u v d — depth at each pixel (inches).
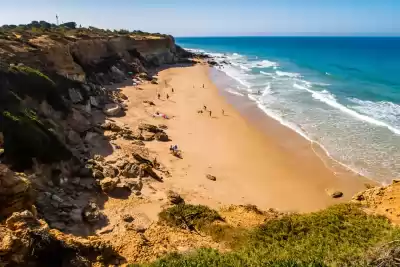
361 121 1700.3
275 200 1037.8
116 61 2810.0
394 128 1582.2
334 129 1595.7
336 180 1138.0
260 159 1310.3
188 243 761.6
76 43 2390.5
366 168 1205.7
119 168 1103.6
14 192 701.9
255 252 684.7
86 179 1018.1
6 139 934.4
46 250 596.7
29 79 1288.1
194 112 1892.2
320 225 790.5
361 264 589.3
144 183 1059.3
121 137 1396.4
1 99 1057.5
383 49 6811.0
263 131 1603.1
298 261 612.1
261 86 2664.9
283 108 1973.4
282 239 751.1
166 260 645.9
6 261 545.6
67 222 804.0
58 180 964.0
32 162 938.7
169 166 1213.7
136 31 4458.7
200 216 879.7
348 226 770.2
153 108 1914.4
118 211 896.9
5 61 1360.7
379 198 908.6
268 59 4958.2
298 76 3193.9
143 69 3083.2
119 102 1934.1
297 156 1326.3
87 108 1632.6
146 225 844.6
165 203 960.9
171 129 1603.1
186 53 4559.5
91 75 2361.0
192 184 1100.5
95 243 679.7
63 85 1617.9
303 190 1091.3
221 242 772.6
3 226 605.6
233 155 1342.3
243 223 863.7
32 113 1119.0
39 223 649.6
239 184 1125.1
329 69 3673.7
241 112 1911.9
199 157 1311.5
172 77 2984.7
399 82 2765.7
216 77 3097.9
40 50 1689.2
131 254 699.4
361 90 2464.3
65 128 1282.0
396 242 630.5
